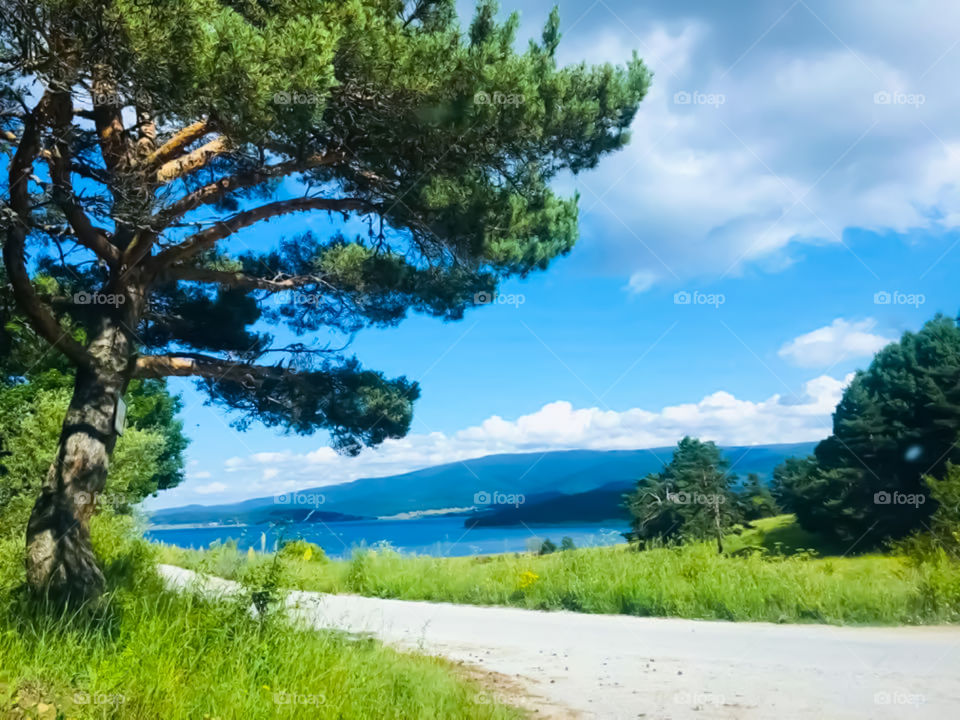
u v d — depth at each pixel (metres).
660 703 7.76
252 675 7.10
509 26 12.02
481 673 9.49
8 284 13.27
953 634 11.64
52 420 19.33
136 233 11.93
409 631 13.04
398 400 16.58
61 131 10.82
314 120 10.32
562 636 12.42
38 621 8.40
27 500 18.48
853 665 9.35
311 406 16.20
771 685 8.40
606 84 13.46
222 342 16.80
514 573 18.58
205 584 10.51
